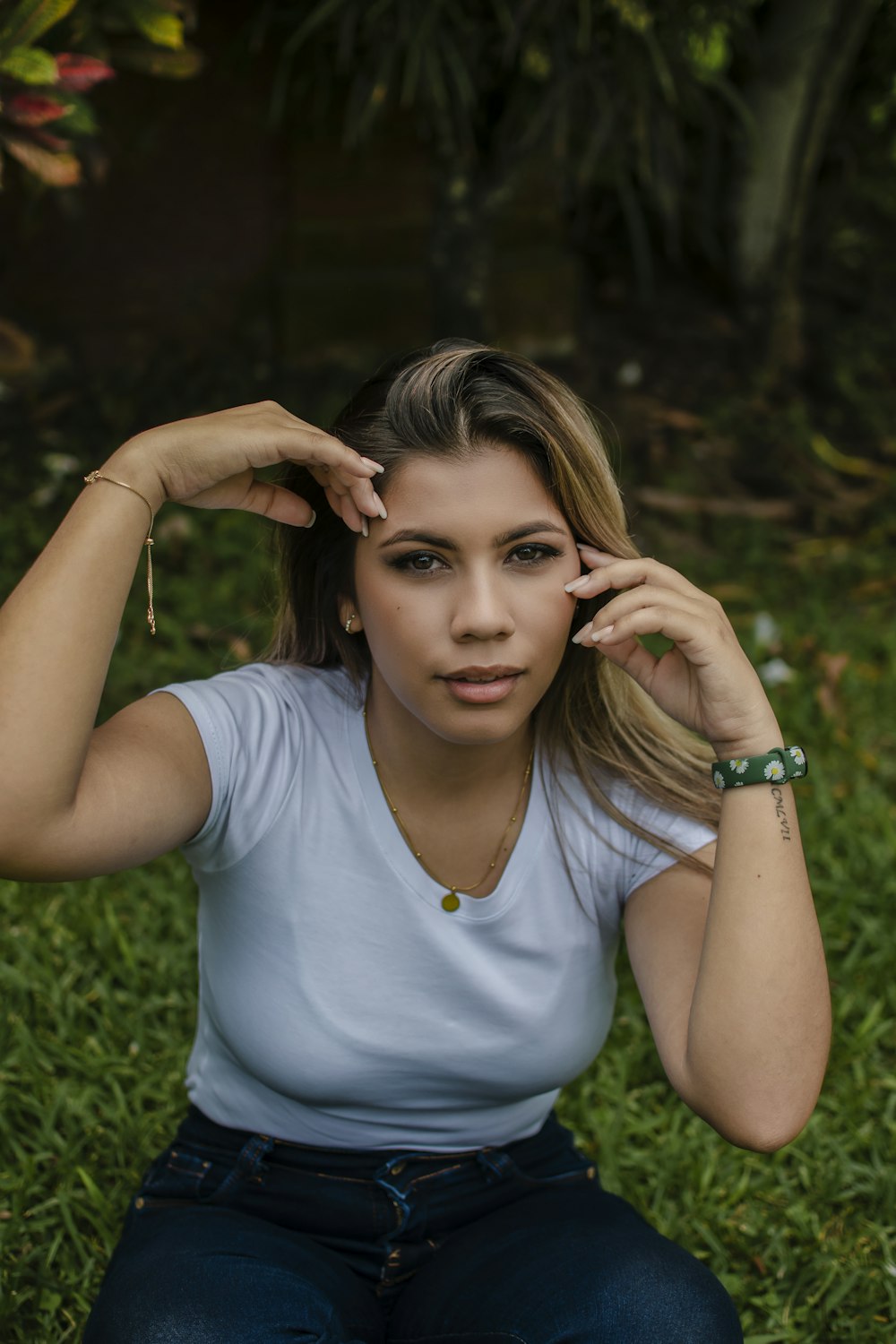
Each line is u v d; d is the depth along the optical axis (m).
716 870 1.68
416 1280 1.76
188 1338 1.51
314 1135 1.82
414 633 1.62
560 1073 1.83
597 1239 1.68
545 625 1.64
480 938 1.74
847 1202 2.50
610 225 7.16
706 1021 1.64
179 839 1.69
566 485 1.62
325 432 1.74
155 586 4.80
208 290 6.17
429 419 1.58
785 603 5.21
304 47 5.93
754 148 6.29
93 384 5.95
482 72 5.77
